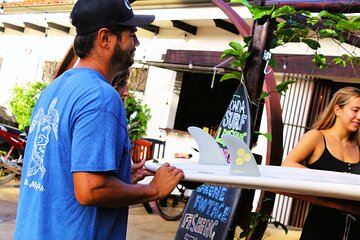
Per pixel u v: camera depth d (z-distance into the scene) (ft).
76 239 5.77
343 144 10.43
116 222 6.20
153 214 25.09
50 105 6.07
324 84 22.35
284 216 23.09
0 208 21.85
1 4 41.01
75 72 6.12
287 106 22.84
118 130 5.85
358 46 13.29
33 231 5.88
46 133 6.00
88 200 5.57
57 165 5.85
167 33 31.42
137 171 7.32
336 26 9.43
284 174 7.52
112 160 5.61
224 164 7.95
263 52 9.68
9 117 30.89
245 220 9.80
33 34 43.62
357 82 22.04
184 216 10.52
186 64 25.17
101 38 6.10
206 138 8.05
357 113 10.14
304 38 10.32
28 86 36.60
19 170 24.73
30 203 6.04
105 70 6.23
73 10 6.25
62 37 40.14
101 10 6.04
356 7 9.11
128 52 6.32
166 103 30.89
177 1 27.78
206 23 27.78
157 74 31.81
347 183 6.76
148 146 27.71
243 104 9.76
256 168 6.73
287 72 21.27
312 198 8.63
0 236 17.71
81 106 5.70
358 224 9.71
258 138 24.49
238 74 10.02
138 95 32.63
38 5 37.60
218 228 9.61
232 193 9.64
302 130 22.43
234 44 9.82
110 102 5.76
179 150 29.76
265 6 9.53
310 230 9.93
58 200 5.82
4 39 47.29
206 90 30.78
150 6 29.81
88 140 5.58
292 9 9.18
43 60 41.75
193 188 7.23
